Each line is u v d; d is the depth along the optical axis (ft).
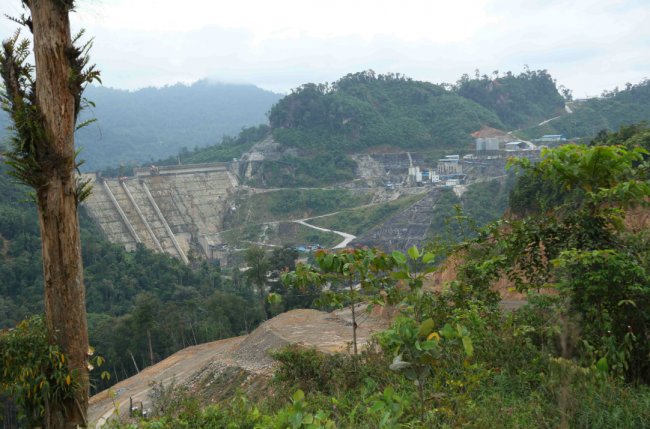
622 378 15.47
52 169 19.81
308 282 24.82
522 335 21.07
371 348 31.58
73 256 20.56
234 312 207.10
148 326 182.91
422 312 24.88
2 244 363.76
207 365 81.41
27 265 346.74
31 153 19.51
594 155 21.22
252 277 198.39
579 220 21.74
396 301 24.50
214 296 216.74
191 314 225.56
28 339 19.79
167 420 29.19
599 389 14.76
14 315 285.02
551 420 14.17
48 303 20.35
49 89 19.51
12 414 98.58
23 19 19.86
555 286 18.31
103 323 208.54
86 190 21.08
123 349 185.26
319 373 30.99
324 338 73.92
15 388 19.51
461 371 20.18
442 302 26.11
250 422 25.32
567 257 18.25
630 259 18.57
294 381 32.01
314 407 22.98
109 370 184.75
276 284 197.67
